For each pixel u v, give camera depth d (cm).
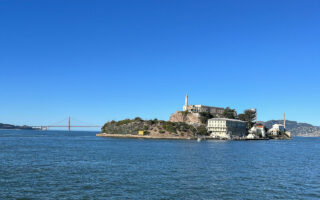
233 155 11094
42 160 8506
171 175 6306
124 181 5625
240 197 4644
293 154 12569
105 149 12962
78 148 13362
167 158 9475
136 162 8344
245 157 10431
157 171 6800
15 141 17988
